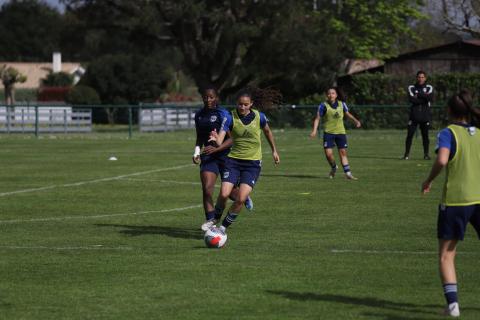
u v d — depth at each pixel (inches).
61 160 2598.4
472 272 946.1
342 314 770.2
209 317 762.2
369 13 5634.8
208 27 5241.1
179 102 6643.7
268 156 2728.8
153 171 2222.0
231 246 1119.0
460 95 773.9
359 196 1663.4
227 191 1148.5
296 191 1750.7
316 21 5147.6
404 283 894.4
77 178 2039.9
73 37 5556.1
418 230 1248.2
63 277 930.1
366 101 4726.9
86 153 2915.8
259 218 1375.5
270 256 1046.4
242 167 1155.9
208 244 1104.8
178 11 4798.2
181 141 3686.0
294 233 1224.2
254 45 5068.9
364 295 842.8
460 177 759.7
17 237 1200.2
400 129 4178.2
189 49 5275.6
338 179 1993.1
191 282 901.8
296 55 4904.0
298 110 4357.8
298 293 852.0
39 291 864.3
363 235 1203.9
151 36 5344.5
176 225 1314.0
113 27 5344.5
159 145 3390.7
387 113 4190.5
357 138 3732.8
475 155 762.2
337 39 5334.6
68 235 1218.0
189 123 4800.7
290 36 4864.7
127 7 4953.3
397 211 1450.5
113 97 6043.3
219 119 1209.4
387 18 5674.2
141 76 6063.0
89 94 5841.5
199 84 5329.7
